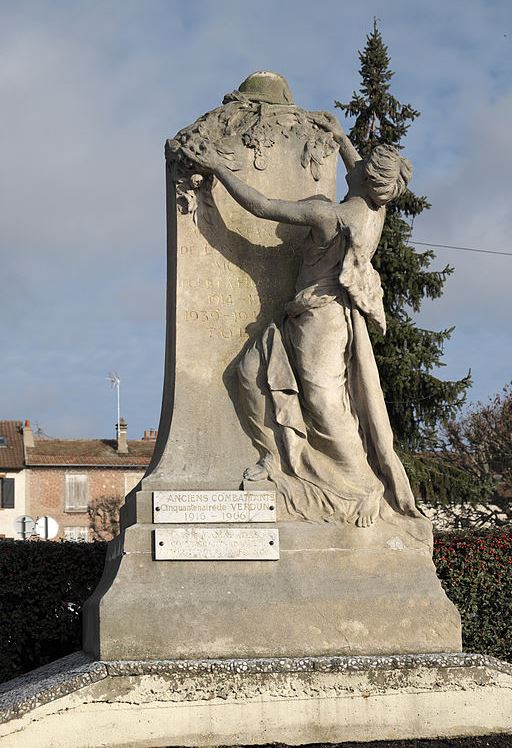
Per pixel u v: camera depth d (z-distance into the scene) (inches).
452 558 377.1
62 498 1764.3
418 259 804.6
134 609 263.1
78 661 281.9
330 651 268.1
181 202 316.2
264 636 266.4
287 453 288.7
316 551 278.2
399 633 272.2
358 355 294.8
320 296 293.6
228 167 317.4
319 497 284.8
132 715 240.2
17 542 396.2
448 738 251.8
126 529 275.6
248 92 335.0
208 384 303.6
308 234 305.7
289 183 321.1
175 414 299.4
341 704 249.8
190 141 311.6
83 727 237.0
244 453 293.9
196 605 265.7
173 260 317.1
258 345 300.8
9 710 232.7
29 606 389.1
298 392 293.3
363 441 296.2
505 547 381.4
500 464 1186.6
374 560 280.2
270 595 269.9
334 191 326.3
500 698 255.8
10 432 1827.0
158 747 239.8
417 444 802.2
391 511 288.7
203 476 288.5
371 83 835.4
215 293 311.9
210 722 243.6
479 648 372.5
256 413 294.2
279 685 248.1
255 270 314.8
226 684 245.6
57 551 395.2
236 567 273.6
